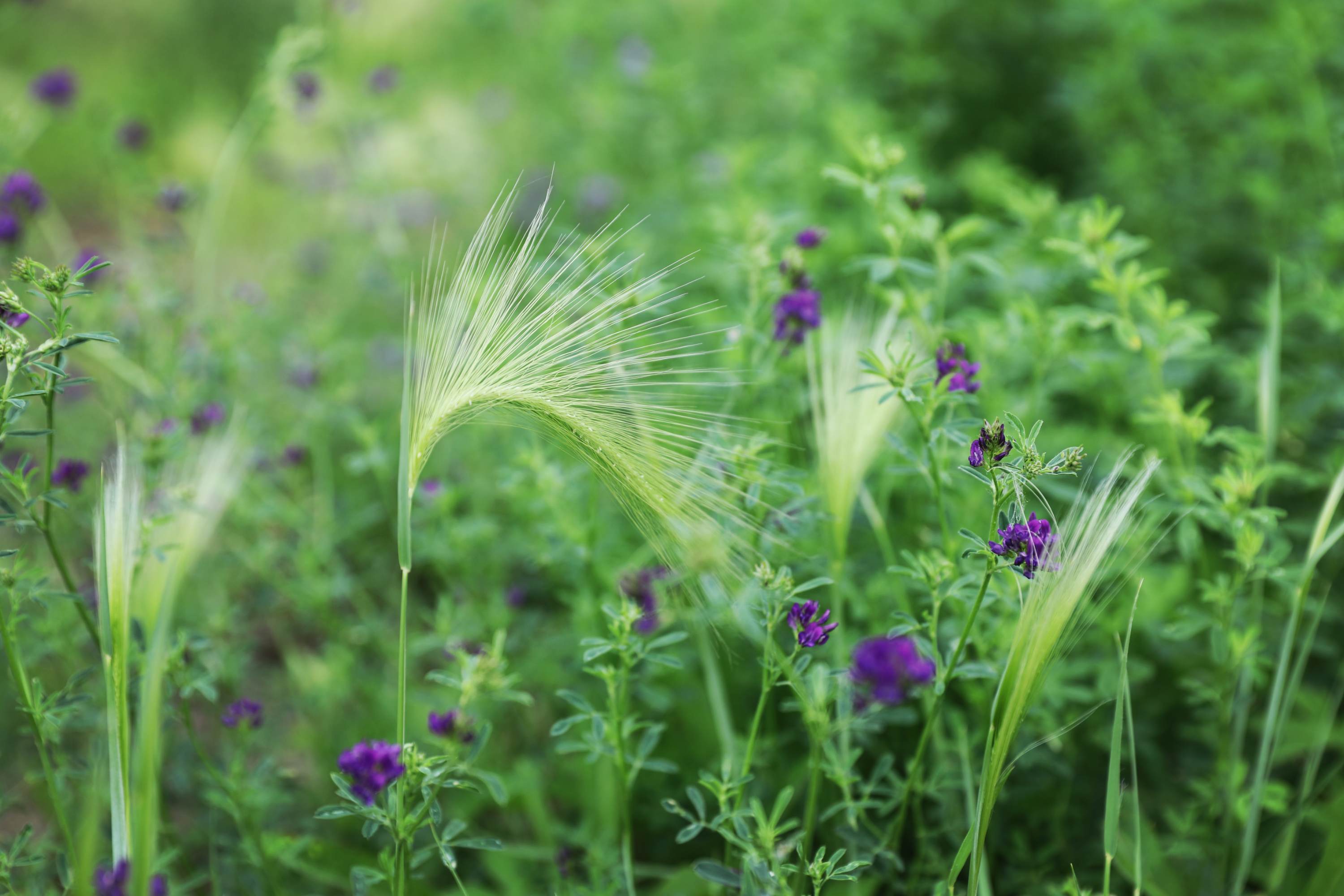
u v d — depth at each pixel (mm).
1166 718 1225
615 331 1010
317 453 1495
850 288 1563
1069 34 2168
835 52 2193
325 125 2236
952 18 2229
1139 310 1323
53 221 2125
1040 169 2193
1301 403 1313
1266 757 1056
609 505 1296
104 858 1095
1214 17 2133
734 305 1253
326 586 1281
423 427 951
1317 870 1085
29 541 1303
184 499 1089
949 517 1196
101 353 1287
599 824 1191
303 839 1104
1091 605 1157
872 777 1125
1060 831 1126
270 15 3094
